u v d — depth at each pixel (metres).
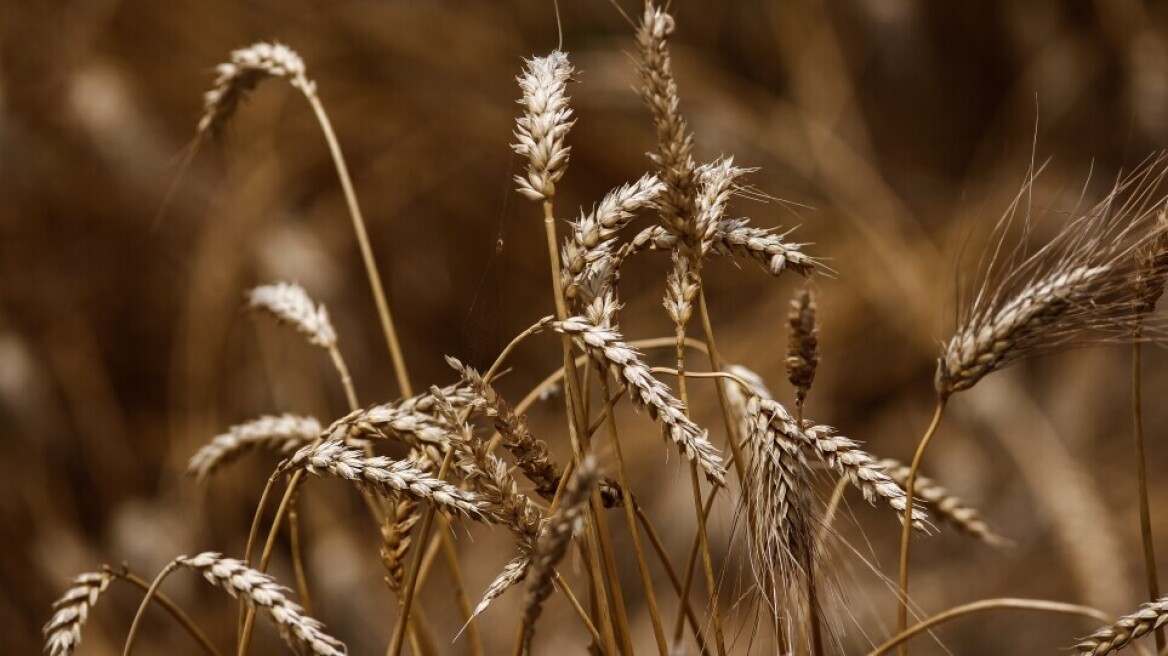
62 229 4.35
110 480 4.06
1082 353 4.50
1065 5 5.38
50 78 4.43
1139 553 3.66
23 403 3.89
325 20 4.96
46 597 3.69
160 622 3.54
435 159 4.87
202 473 2.06
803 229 4.83
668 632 3.21
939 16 5.40
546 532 1.83
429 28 5.05
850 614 1.89
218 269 4.12
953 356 1.87
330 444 1.85
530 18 5.17
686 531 3.48
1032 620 3.39
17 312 4.25
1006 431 3.85
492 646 3.40
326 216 4.70
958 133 5.46
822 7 5.41
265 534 3.81
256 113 4.62
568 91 4.88
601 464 2.11
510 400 4.41
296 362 4.02
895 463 2.08
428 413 1.94
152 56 4.74
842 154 4.94
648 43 1.83
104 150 4.23
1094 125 5.09
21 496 3.82
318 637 1.83
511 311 4.71
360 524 3.85
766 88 5.51
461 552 3.79
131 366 4.33
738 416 1.99
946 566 3.66
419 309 4.67
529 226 4.82
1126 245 1.88
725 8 5.54
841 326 4.62
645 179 1.85
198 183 4.38
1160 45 5.02
